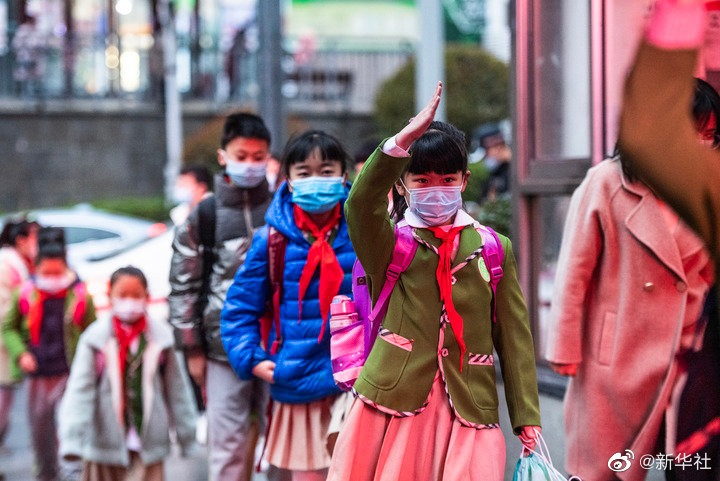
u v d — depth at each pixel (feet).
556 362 39.65
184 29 212.84
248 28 212.43
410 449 32.09
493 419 32.71
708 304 36.99
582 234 39.17
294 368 42.63
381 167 30.12
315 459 43.11
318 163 42.14
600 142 52.01
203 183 75.00
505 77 204.85
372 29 254.06
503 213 71.61
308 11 254.68
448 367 32.12
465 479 31.53
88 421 50.98
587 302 40.11
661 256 37.35
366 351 33.58
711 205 19.81
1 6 210.18
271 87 98.78
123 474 51.90
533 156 58.49
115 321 51.37
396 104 200.23
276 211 43.32
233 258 48.73
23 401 95.35
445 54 204.74
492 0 270.46
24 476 67.67
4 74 206.08
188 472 65.67
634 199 38.01
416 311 32.04
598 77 51.60
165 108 205.77
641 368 37.93
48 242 64.03
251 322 43.86
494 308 33.17
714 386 36.96
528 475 32.19
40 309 63.57
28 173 200.85
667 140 19.15
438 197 31.55
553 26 57.93
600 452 39.22
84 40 207.62
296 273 42.88
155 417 51.60
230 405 48.44
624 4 50.47
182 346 49.11
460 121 200.23
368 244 31.50
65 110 202.08
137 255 88.12
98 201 193.47
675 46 18.56
